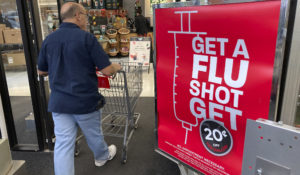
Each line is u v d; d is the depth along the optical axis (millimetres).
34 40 2408
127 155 2551
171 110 1417
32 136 3023
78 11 1757
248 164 827
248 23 945
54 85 1730
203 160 1295
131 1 9688
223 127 1145
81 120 1832
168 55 1335
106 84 2100
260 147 775
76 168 2338
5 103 2592
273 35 880
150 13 8469
